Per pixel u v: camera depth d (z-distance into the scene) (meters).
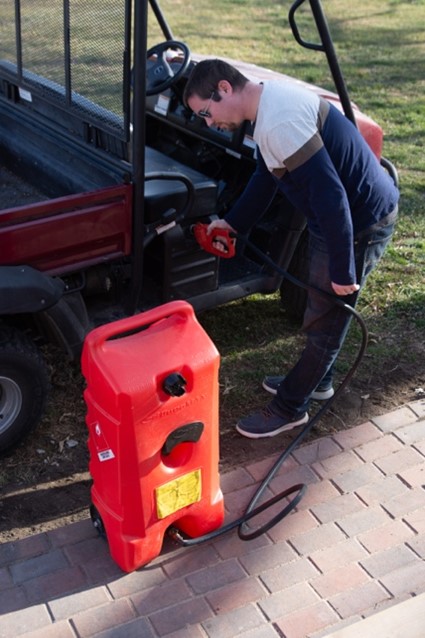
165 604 2.61
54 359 3.87
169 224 3.28
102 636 2.49
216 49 10.14
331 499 3.07
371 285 4.69
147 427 2.45
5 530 2.93
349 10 13.13
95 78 3.06
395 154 6.73
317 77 9.03
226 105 2.65
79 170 3.38
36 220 2.93
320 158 2.59
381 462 3.26
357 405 3.65
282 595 2.65
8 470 3.23
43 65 3.37
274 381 3.73
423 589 2.68
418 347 4.12
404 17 12.70
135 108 2.91
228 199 4.18
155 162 3.66
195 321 2.59
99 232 3.10
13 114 3.74
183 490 2.67
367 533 2.91
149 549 2.69
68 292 3.22
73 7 3.02
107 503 2.66
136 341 2.49
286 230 3.79
